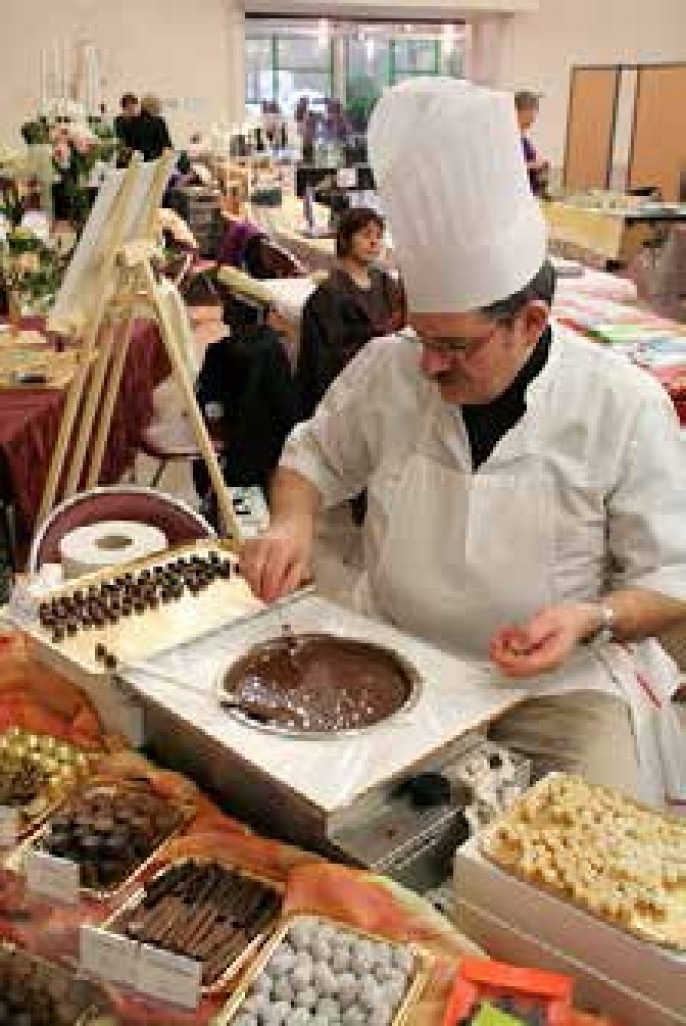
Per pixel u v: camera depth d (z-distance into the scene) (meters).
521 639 1.27
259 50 10.72
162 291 3.06
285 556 1.46
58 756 1.26
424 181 1.28
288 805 1.11
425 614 1.52
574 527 1.48
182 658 1.27
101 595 1.41
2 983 0.95
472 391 1.42
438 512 1.51
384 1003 0.91
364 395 1.63
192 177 6.40
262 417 3.31
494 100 1.27
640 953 0.92
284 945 0.98
